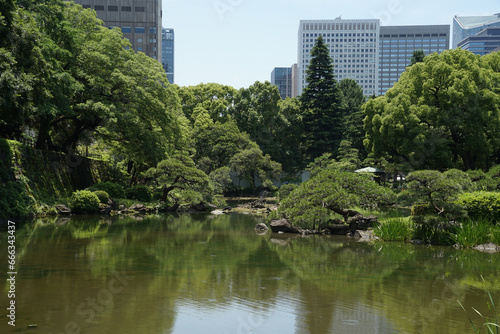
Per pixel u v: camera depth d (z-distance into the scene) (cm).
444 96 3108
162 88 3306
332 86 6062
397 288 868
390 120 3303
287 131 6175
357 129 5359
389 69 18338
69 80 2489
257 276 969
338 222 1845
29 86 1919
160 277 944
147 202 3122
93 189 2873
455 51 3297
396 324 654
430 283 912
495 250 1363
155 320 661
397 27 18138
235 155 4869
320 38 6050
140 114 3353
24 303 733
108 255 1202
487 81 3111
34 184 2409
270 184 5009
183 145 4203
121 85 3061
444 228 1505
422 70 3322
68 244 1383
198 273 991
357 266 1092
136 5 10175
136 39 10200
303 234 1773
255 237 1662
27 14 2227
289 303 760
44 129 2795
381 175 3781
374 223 1784
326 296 807
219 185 4188
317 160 4209
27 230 1714
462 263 1138
